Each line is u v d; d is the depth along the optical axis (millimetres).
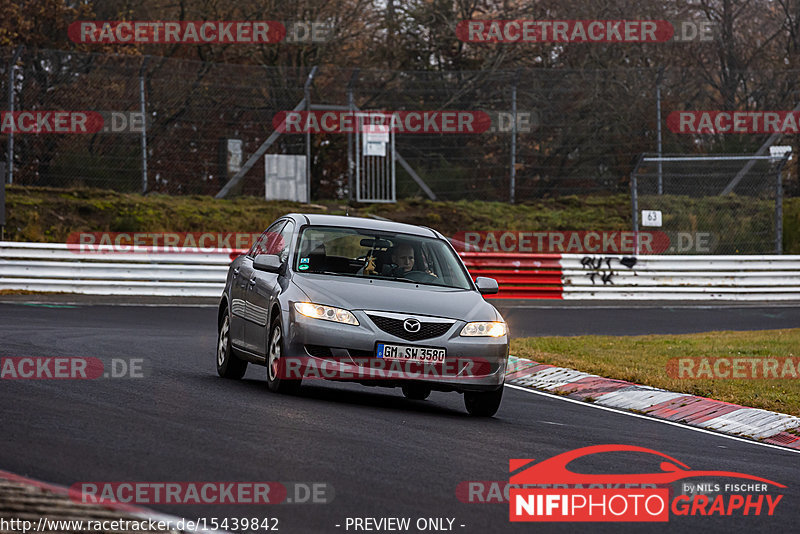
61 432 24203
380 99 110750
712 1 129125
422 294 34250
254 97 103312
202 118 101250
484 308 34594
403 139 108438
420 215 102188
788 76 115938
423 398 38750
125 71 96125
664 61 122688
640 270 89812
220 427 26250
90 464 21250
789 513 22500
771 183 108375
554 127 109062
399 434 27688
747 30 130625
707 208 104750
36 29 105750
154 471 21047
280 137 103688
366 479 21797
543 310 78750
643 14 124625
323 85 110188
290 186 101938
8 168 91562
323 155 107312
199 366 42156
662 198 106125
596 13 123438
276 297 34125
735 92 116375
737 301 90562
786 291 93438
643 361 49125
